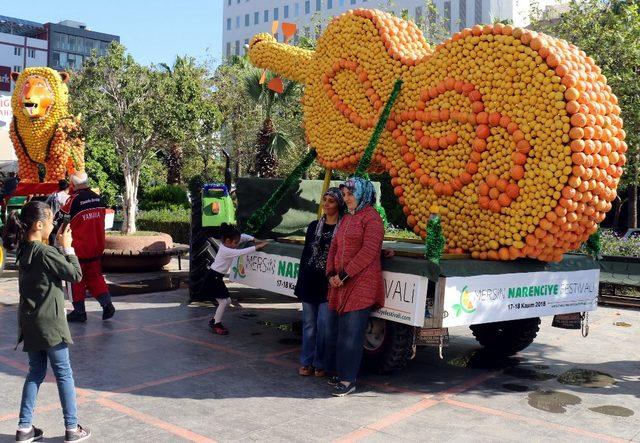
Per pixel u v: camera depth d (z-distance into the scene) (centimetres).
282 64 744
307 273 534
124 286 991
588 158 466
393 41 614
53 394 461
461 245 541
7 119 1442
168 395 468
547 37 502
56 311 370
